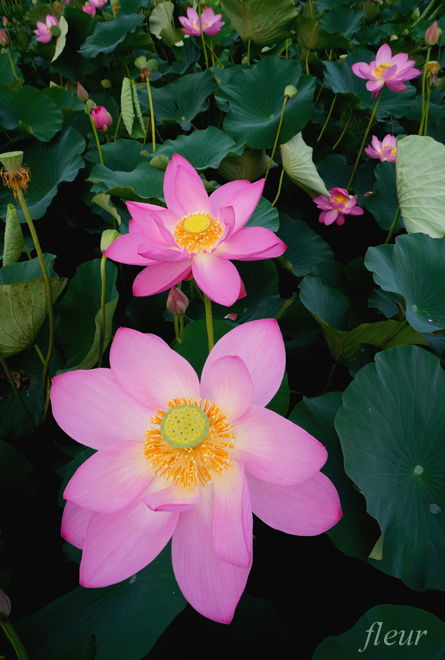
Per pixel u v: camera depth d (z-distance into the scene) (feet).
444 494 1.70
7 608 1.29
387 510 1.60
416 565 1.57
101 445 1.33
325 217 3.33
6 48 5.41
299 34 4.48
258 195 1.79
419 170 2.72
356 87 4.69
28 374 2.43
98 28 5.44
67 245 3.58
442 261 2.51
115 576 1.18
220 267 1.72
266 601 1.74
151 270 1.76
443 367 2.36
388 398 1.73
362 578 1.97
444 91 4.77
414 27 6.75
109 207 2.76
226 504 1.23
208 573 1.18
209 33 4.69
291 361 2.75
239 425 1.31
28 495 2.03
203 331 1.98
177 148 3.46
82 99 3.39
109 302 2.13
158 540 1.22
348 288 2.99
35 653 1.43
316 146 4.26
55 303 2.52
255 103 3.70
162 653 1.64
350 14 6.41
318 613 1.89
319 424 1.78
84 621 1.49
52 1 8.07
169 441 1.26
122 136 4.53
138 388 1.36
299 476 1.19
